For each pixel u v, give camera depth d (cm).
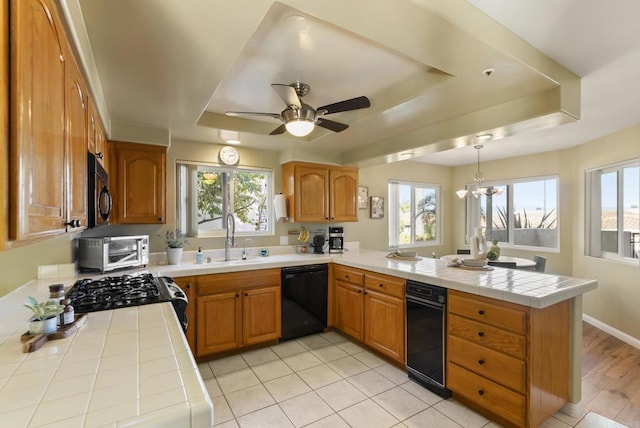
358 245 476
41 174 90
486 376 204
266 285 319
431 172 593
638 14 160
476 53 167
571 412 212
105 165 252
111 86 198
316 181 397
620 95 264
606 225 402
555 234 479
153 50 156
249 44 178
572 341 214
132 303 159
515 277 237
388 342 281
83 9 124
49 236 103
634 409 221
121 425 68
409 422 204
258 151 390
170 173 335
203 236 356
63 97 114
